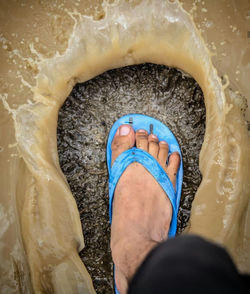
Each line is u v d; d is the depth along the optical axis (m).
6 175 0.37
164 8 0.36
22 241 0.37
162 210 0.40
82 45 0.37
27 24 0.37
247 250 0.37
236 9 0.37
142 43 0.38
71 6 0.37
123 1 0.36
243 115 0.37
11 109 0.38
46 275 0.38
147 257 0.19
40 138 0.38
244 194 0.37
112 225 0.38
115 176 0.40
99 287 0.40
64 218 0.39
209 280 0.14
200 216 0.38
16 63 0.37
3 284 0.37
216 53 0.37
